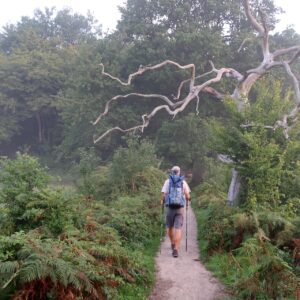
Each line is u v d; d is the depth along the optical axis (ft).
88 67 120.37
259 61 113.19
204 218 45.16
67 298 17.79
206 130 101.24
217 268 27.78
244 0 56.39
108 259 23.41
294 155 41.52
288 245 30.14
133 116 113.39
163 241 36.73
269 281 21.84
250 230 32.09
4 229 24.00
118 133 118.73
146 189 56.29
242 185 42.09
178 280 25.84
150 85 117.29
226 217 37.14
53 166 156.56
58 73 177.17
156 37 110.52
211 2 114.52
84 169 60.59
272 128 41.16
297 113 44.37
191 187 100.58
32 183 27.02
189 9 115.24
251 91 108.47
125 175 57.57
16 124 181.37
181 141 105.19
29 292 17.52
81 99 119.44
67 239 22.17
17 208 25.05
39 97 177.99
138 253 28.32
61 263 18.13
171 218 31.73
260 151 39.22
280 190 41.29
